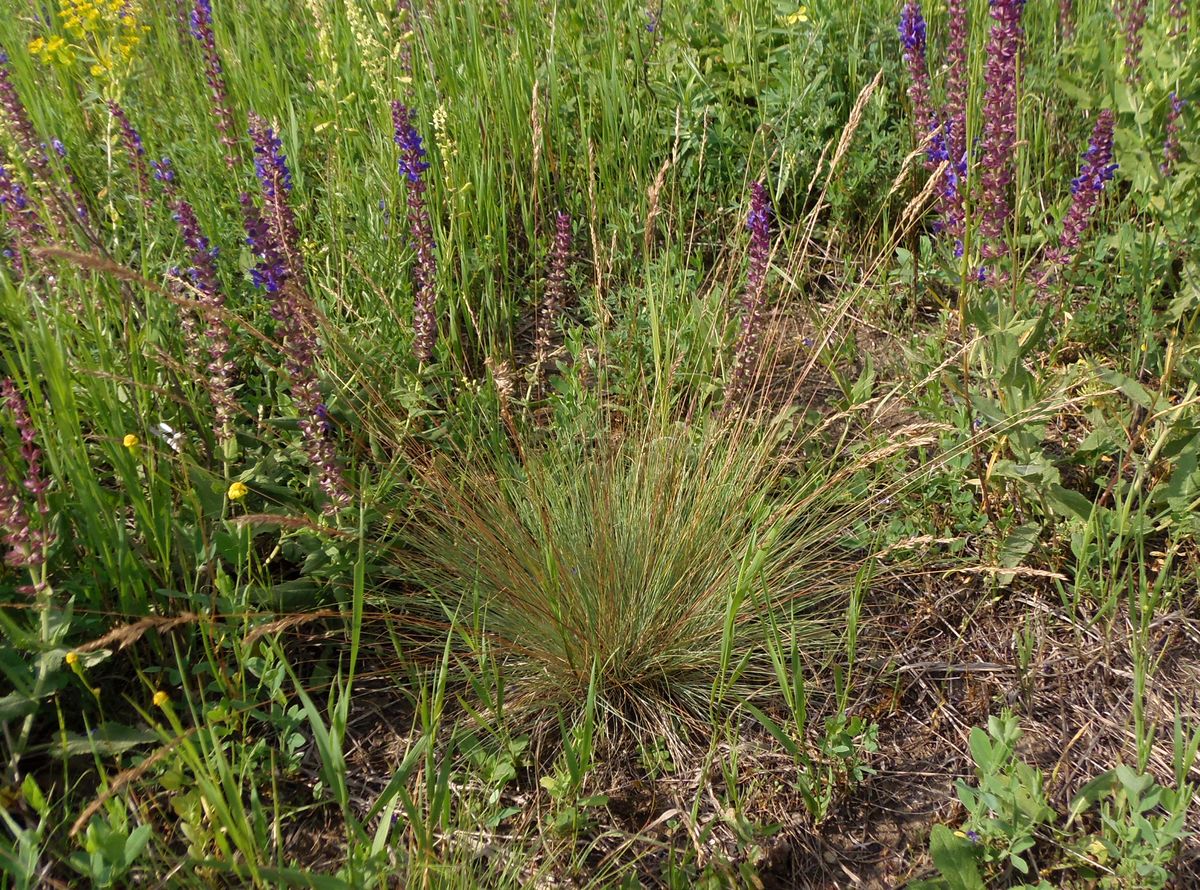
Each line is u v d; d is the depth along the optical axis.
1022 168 3.36
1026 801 1.98
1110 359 3.10
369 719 2.38
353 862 1.75
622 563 2.56
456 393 3.25
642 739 2.35
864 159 3.87
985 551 2.68
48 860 1.96
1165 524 2.50
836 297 3.59
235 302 3.18
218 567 2.33
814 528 2.79
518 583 2.49
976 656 2.50
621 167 4.11
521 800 2.21
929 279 3.62
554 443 2.92
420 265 3.06
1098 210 3.55
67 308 2.67
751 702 2.42
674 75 4.20
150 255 3.20
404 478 2.88
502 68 4.11
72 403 2.28
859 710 2.40
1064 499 2.53
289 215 2.78
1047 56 4.02
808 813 2.18
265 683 2.19
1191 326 2.67
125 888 1.89
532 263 3.88
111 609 2.33
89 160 3.84
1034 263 3.47
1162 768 2.19
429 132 3.85
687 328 3.29
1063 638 2.51
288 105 4.05
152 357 2.60
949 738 2.32
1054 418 3.02
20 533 2.03
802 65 4.15
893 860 2.09
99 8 4.28
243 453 2.77
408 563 2.61
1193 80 2.71
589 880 2.04
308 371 2.37
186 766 2.09
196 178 3.76
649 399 3.17
